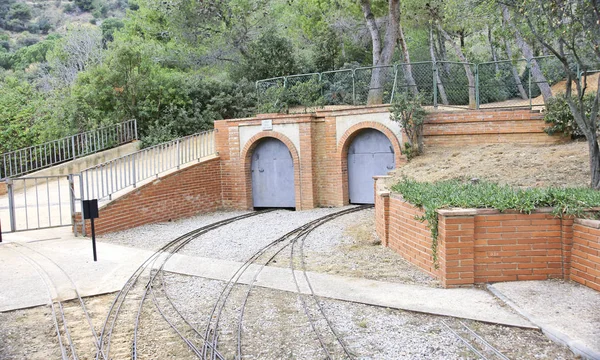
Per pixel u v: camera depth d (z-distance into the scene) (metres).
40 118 24.14
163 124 25.94
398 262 10.16
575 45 10.65
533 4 10.13
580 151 12.72
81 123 23.67
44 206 16.92
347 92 21.05
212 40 33.06
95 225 14.70
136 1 36.91
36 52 55.94
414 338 6.33
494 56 25.53
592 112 9.73
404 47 28.39
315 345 6.36
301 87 20.38
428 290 8.09
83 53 39.75
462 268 8.08
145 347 6.61
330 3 32.34
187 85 27.94
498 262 8.06
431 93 18.91
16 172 20.06
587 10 9.69
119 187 17.36
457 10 17.47
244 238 13.95
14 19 78.81
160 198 17.64
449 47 40.00
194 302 8.44
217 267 10.64
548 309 6.75
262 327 7.11
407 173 14.78
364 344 6.27
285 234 14.10
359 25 31.73
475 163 13.69
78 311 8.12
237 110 28.83
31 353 6.52
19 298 8.68
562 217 7.87
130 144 23.88
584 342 5.66
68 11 85.56
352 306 7.68
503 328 6.42
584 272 7.54
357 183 19.31
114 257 11.58
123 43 25.56
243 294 8.70
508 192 8.70
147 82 25.58
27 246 12.80
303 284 8.99
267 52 30.06
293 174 20.47
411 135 16.91
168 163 20.28
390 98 20.00
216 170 20.73
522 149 14.30
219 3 31.88
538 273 7.99
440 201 8.65
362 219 15.79
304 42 36.19
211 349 6.38
